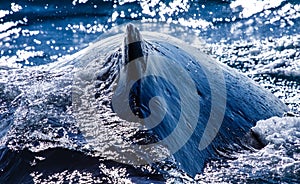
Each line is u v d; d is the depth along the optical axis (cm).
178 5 4034
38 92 2067
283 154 2086
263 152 2106
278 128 2248
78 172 1677
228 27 3797
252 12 3959
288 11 3966
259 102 2520
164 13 3925
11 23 3850
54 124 1880
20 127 1894
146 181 1631
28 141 1819
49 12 3975
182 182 1692
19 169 1739
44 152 1764
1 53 3516
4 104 2052
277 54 3478
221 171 1928
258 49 3541
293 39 3644
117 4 4053
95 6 4034
